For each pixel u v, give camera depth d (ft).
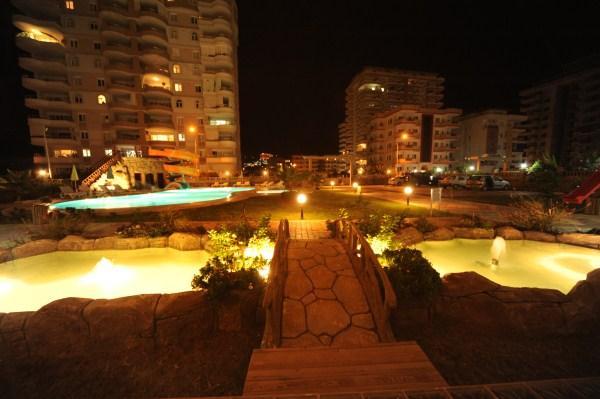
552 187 48.57
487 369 11.07
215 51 144.56
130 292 20.02
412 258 16.19
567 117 201.05
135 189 82.23
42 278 22.33
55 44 114.83
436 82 257.96
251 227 28.22
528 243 30.91
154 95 131.95
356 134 267.39
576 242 29.45
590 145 178.70
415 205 50.16
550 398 7.10
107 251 28.27
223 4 143.43
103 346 12.82
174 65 136.87
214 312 14.05
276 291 14.29
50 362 12.14
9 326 12.58
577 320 13.12
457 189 90.53
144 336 13.11
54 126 118.32
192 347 12.92
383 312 13.26
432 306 14.32
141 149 116.26
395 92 250.16
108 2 119.96
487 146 202.49
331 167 321.32
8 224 38.55
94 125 123.24
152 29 127.24
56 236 29.50
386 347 10.73
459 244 30.66
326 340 13.07
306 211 42.93
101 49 120.98
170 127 134.31
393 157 191.83
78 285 21.13
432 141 188.14
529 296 14.21
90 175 81.82
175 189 84.28
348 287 16.98
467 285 15.25
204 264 25.21
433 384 8.71
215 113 143.23
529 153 225.56
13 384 10.98
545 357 11.76
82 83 120.47
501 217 38.63
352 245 21.94
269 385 8.64
